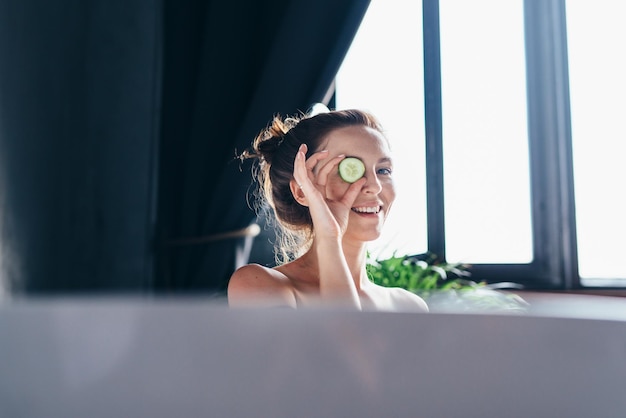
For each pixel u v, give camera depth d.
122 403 0.16
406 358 0.18
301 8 1.67
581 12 2.43
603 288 2.30
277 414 0.17
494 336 0.18
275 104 1.67
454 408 0.18
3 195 1.01
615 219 2.34
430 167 2.42
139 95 1.50
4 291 1.01
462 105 2.44
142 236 1.51
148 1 1.51
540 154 2.40
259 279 1.03
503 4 2.48
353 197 1.11
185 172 1.67
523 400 0.19
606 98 2.38
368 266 1.86
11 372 0.16
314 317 0.18
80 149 1.38
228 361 0.17
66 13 1.29
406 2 2.50
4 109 0.97
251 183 1.67
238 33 1.70
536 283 2.35
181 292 1.60
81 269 1.37
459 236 2.42
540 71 2.42
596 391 0.19
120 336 0.16
